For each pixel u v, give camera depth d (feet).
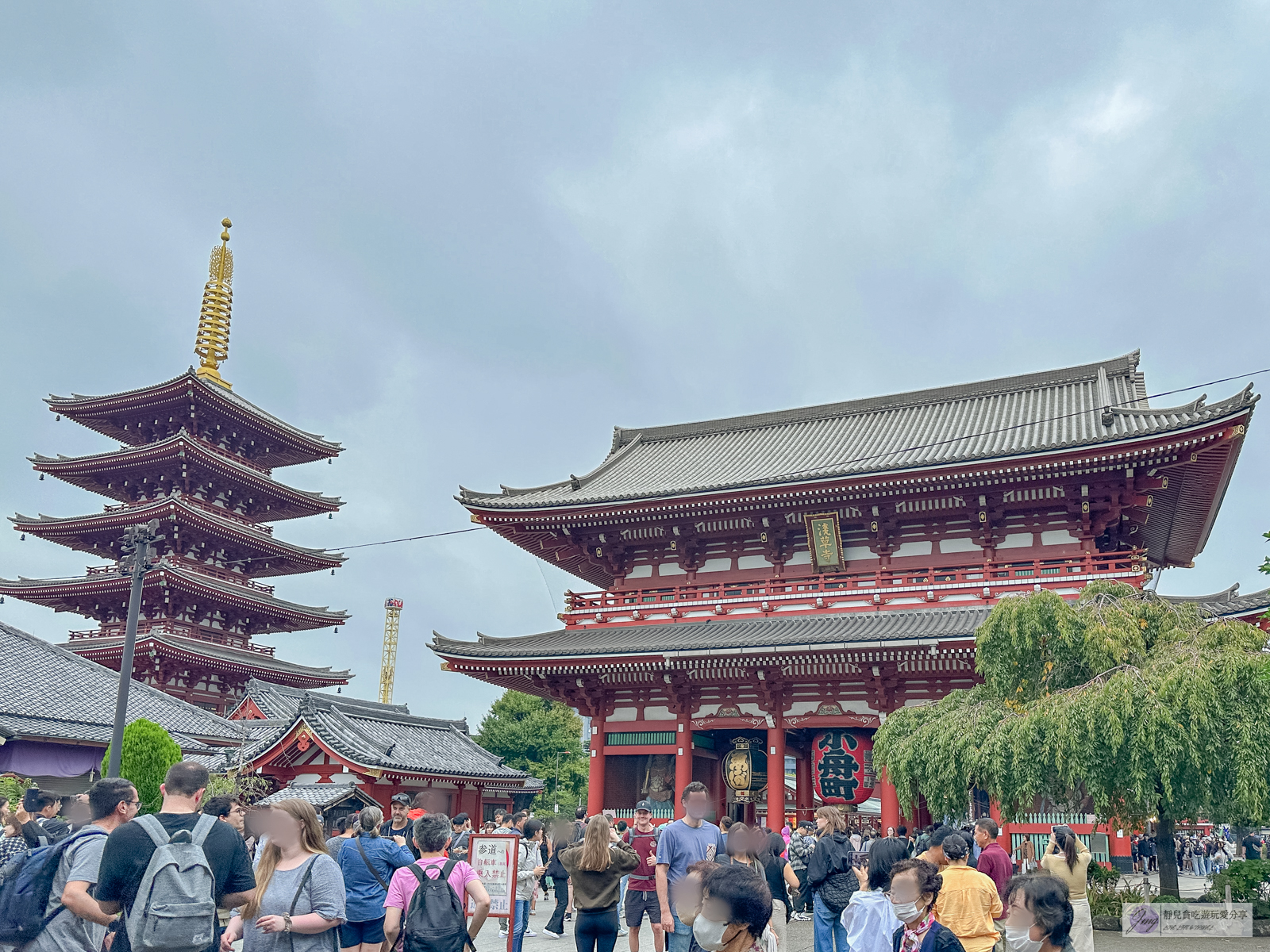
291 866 31.96
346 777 116.47
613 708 137.18
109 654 227.20
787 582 136.77
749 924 20.65
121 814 30.40
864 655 115.14
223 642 245.65
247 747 121.39
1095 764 71.00
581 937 45.73
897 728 90.74
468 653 132.46
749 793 131.03
